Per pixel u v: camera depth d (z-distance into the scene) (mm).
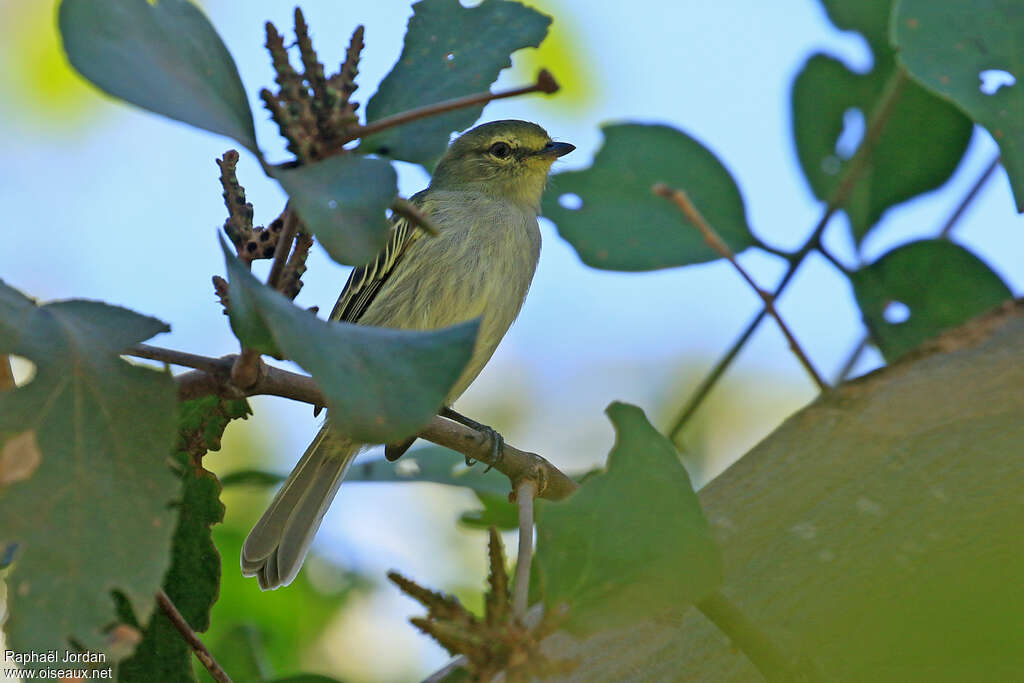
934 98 8984
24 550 4289
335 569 10312
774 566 5410
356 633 10023
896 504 5375
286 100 4391
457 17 5707
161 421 4562
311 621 9992
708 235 6008
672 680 5480
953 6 6082
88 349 4574
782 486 5691
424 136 5355
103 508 4402
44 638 4230
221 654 8578
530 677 4352
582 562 4703
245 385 5234
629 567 4695
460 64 5555
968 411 5668
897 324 8305
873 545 5223
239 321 4395
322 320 4258
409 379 4141
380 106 5469
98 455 4453
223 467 11719
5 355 4555
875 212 9016
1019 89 5926
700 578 4711
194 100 4094
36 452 4383
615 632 5660
